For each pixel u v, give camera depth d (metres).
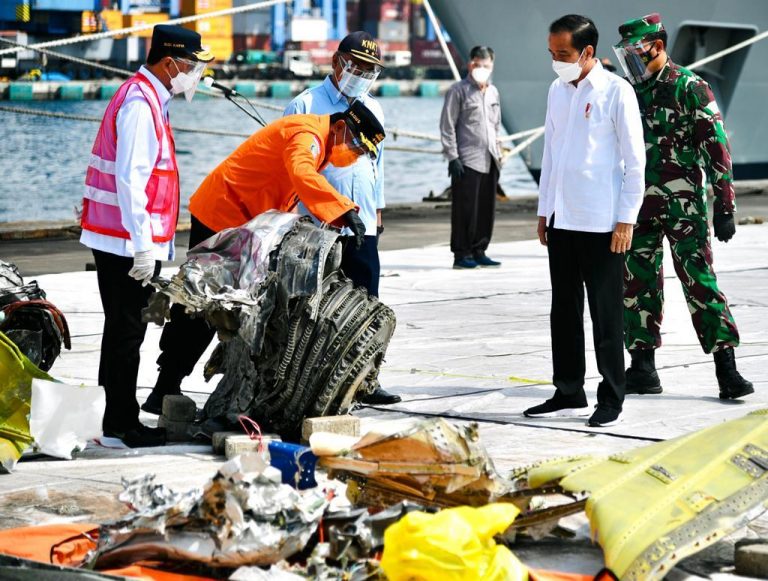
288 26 118.56
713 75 27.58
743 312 11.97
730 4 26.61
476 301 12.83
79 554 5.40
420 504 5.57
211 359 7.59
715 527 5.05
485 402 8.42
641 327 8.72
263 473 5.19
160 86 7.30
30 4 87.88
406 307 12.45
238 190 7.81
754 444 5.54
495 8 25.06
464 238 15.50
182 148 65.94
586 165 7.76
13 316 7.48
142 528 5.18
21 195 44.44
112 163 7.26
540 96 25.66
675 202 8.53
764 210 23.50
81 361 9.74
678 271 8.59
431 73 143.00
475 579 4.68
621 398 7.86
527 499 5.50
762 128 28.48
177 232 20.73
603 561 5.37
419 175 59.56
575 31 7.69
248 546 5.04
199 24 108.31
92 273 15.03
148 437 7.36
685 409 8.26
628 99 7.73
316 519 5.18
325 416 7.25
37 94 93.69
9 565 5.01
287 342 7.12
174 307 7.93
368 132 7.80
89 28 91.00
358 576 4.84
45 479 6.64
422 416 8.05
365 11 144.88
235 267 7.11
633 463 5.50
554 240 7.99
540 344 10.55
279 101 106.06
